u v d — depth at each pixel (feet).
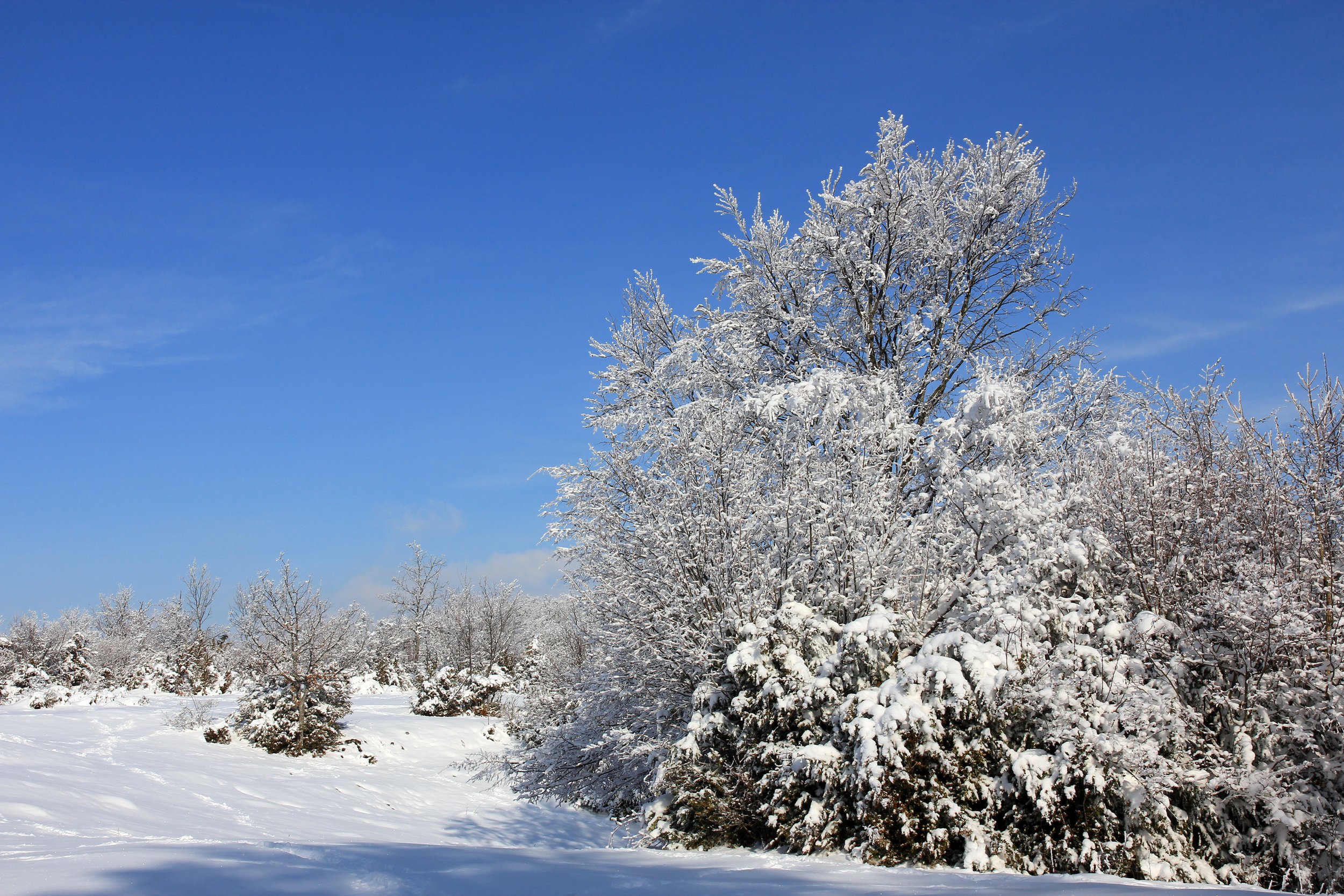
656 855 25.23
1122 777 22.62
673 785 29.43
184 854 17.81
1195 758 24.07
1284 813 21.84
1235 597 24.50
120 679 132.05
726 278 53.62
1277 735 23.00
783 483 35.50
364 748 64.18
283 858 17.72
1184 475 26.99
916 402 48.39
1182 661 25.26
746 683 29.43
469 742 71.36
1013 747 25.12
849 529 31.09
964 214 50.80
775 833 27.89
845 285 51.75
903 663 26.66
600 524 36.45
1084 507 29.40
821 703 28.04
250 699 61.36
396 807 46.29
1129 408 38.40
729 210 53.78
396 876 16.08
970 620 28.78
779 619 30.12
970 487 30.07
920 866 23.12
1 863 16.24
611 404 48.60
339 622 78.13
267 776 48.06
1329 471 25.81
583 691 39.04
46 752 43.06
